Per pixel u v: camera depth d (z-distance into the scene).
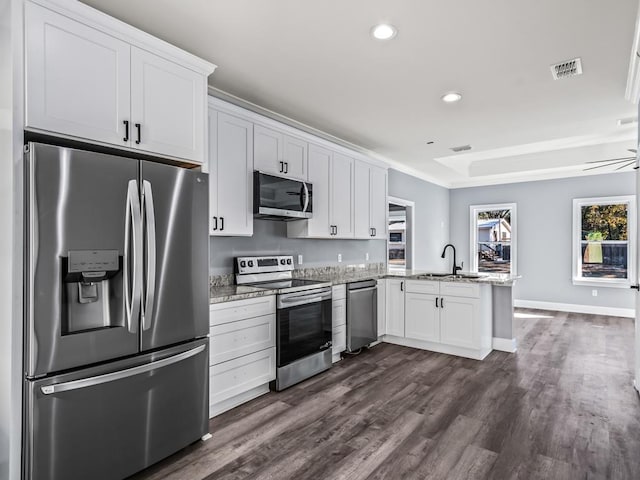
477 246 7.58
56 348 1.63
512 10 2.10
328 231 4.07
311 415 2.61
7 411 1.59
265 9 2.08
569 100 3.43
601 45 2.46
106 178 1.80
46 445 1.61
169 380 2.06
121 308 1.87
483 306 3.87
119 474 1.84
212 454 2.14
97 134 1.85
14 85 1.59
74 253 1.69
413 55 2.61
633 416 2.59
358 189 4.57
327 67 2.79
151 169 1.99
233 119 3.04
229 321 2.62
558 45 2.47
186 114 2.26
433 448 2.20
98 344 1.76
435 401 2.83
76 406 1.69
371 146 5.02
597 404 2.78
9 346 1.58
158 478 1.92
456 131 4.36
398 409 2.70
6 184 1.62
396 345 4.39
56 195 1.64
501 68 2.80
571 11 2.10
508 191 7.19
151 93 2.08
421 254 6.75
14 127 1.58
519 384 3.17
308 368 3.28
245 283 3.43
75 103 1.77
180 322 2.12
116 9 2.07
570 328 5.25
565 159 5.91
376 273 4.73
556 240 6.68
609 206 6.22
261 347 2.88
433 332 4.08
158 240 2.01
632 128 4.30
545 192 6.79
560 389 3.06
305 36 2.37
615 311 6.13
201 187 2.26
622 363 3.72
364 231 4.68
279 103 3.50
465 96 3.34
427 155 5.49
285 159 3.53
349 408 2.71
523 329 5.18
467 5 2.05
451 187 7.81
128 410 1.88
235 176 3.04
